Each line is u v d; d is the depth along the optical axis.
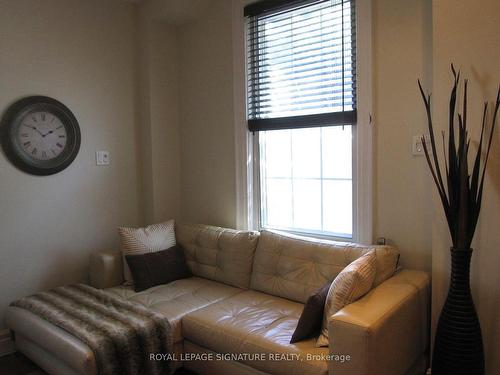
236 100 3.02
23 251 2.73
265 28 2.87
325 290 1.90
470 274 1.91
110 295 2.43
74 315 2.13
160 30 3.32
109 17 3.16
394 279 2.05
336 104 2.51
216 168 3.24
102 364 1.83
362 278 1.78
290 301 2.33
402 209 2.30
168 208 3.47
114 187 3.25
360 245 2.22
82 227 3.05
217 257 2.76
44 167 2.78
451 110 1.77
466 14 1.87
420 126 2.21
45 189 2.82
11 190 2.66
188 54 3.37
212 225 3.31
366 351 1.51
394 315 1.69
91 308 2.23
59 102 2.86
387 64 2.29
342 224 2.63
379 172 2.37
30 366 2.48
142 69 3.33
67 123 2.90
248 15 2.90
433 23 1.96
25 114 2.67
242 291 2.55
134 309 2.20
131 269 2.64
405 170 2.28
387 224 2.36
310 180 2.76
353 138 2.47
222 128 3.16
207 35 3.21
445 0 1.91
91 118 3.07
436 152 2.00
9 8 2.62
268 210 3.01
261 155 3.00
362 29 2.34
